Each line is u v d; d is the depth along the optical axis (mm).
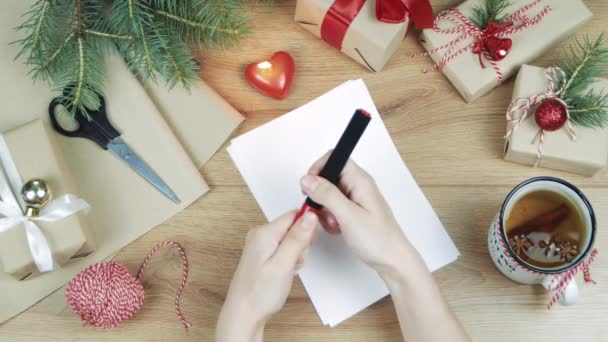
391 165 878
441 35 876
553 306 854
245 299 764
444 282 864
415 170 887
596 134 839
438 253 862
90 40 847
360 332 858
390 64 905
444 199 880
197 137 884
